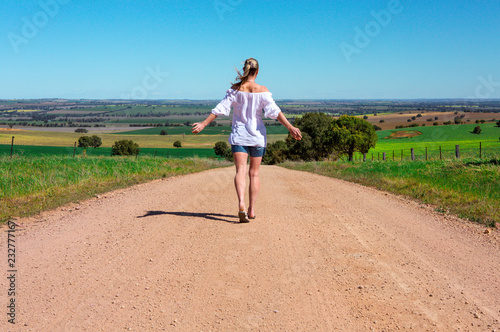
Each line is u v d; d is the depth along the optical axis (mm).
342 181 13109
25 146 97438
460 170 12484
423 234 5387
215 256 4090
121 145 80125
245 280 3451
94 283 3375
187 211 6492
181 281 3422
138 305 2943
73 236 4996
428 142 80438
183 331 2564
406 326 2652
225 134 133750
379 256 4211
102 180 10609
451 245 4844
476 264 4074
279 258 4043
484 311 2902
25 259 4059
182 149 101312
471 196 8297
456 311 2896
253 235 4898
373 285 3375
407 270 3789
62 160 15938
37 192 8375
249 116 5293
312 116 63594
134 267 3779
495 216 6453
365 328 2625
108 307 2908
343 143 54906
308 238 4852
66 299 3041
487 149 49594
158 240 4703
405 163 17781
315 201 7840
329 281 3451
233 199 7781
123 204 7309
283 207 6984
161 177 12898
